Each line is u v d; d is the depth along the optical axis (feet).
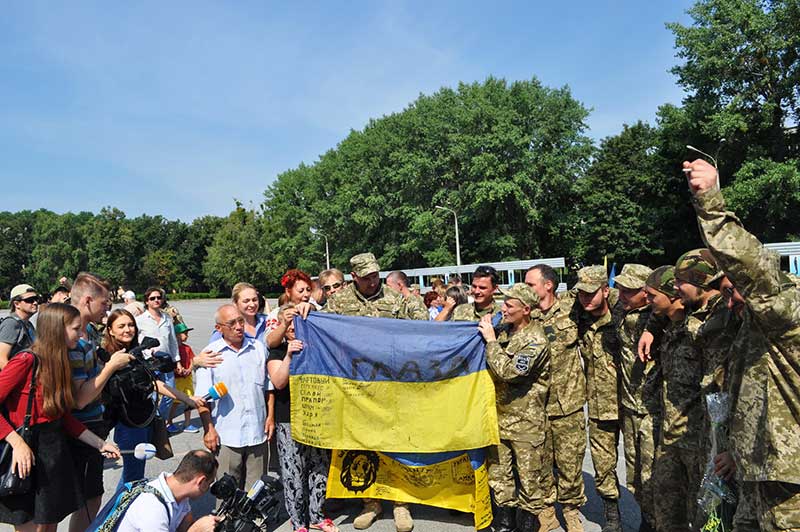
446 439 15.96
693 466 13.20
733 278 8.91
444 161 165.58
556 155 157.17
